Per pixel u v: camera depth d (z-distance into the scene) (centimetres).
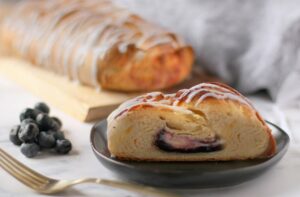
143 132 48
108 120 50
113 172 48
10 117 63
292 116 64
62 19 75
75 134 58
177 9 73
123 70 67
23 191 46
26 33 79
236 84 71
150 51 67
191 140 48
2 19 87
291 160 52
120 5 78
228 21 70
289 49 67
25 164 51
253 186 47
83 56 69
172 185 45
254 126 48
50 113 64
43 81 72
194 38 72
